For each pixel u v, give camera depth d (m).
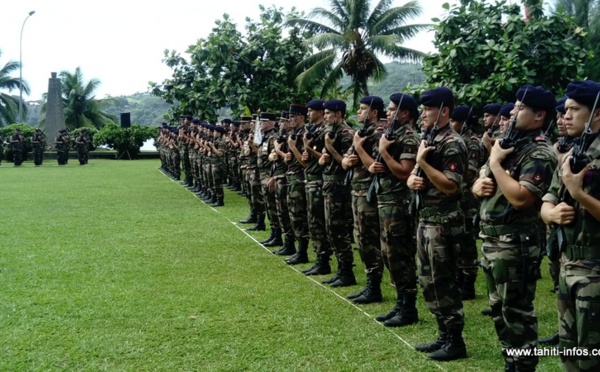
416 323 5.18
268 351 4.54
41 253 7.99
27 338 4.83
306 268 7.34
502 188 3.55
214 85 15.42
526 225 3.71
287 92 16.12
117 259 7.67
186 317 5.34
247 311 5.52
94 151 36.50
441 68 7.97
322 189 6.77
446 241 4.36
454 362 4.31
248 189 10.66
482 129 8.19
